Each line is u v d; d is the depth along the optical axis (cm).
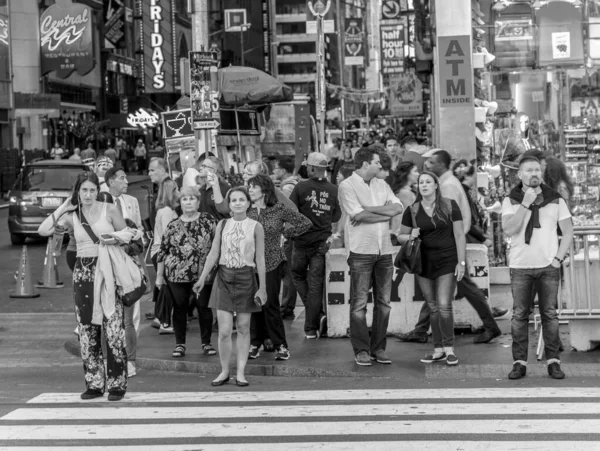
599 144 2506
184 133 2994
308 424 1166
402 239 1512
